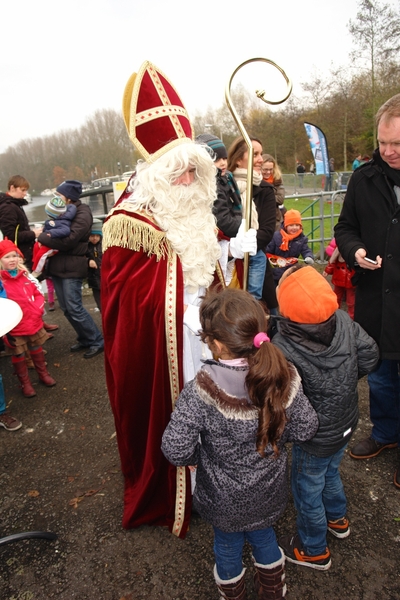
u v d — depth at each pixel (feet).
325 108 84.33
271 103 6.85
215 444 4.71
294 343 5.22
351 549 6.39
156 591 6.03
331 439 5.42
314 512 5.80
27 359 13.43
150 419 6.55
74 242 12.41
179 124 6.44
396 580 5.91
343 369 5.26
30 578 6.35
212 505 4.95
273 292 11.50
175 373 6.34
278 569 5.29
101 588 6.14
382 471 7.79
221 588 5.34
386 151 6.19
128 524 6.95
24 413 10.85
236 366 4.57
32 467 8.82
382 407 7.81
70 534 7.08
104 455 9.02
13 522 7.43
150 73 6.35
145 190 6.26
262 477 4.84
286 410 4.67
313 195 20.77
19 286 11.12
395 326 6.76
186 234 6.33
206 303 4.69
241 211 9.30
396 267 6.63
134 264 6.21
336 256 12.94
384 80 64.54
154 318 6.25
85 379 12.32
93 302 19.01
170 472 6.71
